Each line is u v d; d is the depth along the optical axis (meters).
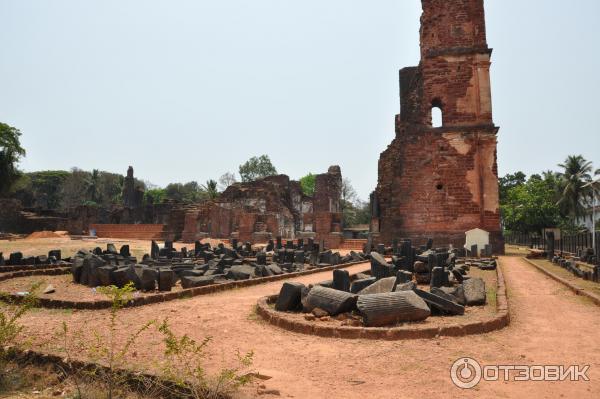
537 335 7.52
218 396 4.70
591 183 55.38
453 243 31.59
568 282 14.00
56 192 88.69
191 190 102.62
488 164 31.98
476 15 33.25
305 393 4.83
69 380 5.55
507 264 23.44
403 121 38.69
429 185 32.47
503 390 4.95
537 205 57.00
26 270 16.50
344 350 6.52
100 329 7.80
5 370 5.79
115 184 93.88
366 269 19.73
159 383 4.95
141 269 12.86
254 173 84.38
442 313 9.11
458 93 32.88
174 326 8.12
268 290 13.09
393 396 4.74
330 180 53.75
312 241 26.66
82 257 16.05
